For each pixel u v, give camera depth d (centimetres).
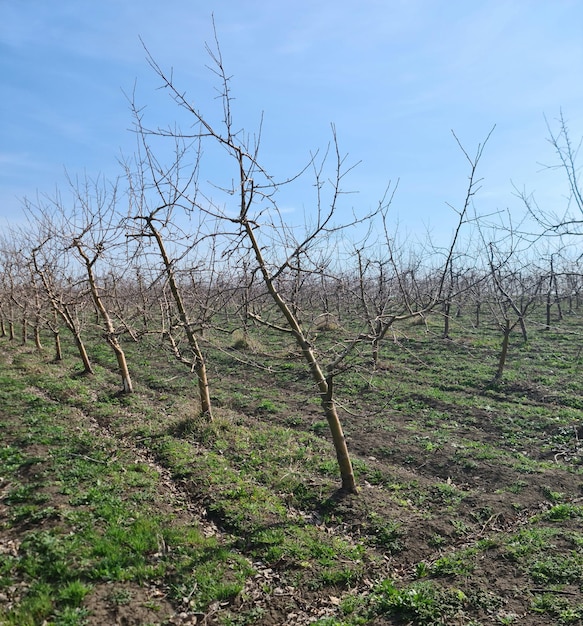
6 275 2208
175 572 609
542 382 1457
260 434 1102
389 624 520
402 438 1100
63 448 966
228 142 716
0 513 729
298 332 784
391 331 859
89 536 659
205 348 1886
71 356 1966
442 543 697
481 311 2764
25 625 501
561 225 559
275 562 645
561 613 498
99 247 1355
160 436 1067
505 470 926
